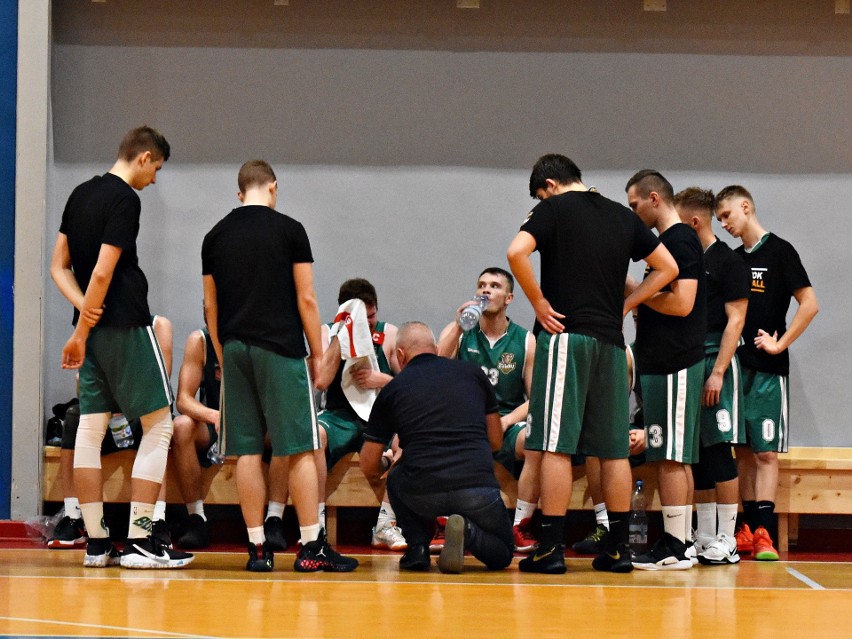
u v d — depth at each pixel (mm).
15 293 8688
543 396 6605
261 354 6492
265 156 9570
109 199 6617
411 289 9594
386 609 5176
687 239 7227
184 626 4664
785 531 8516
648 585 6207
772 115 9625
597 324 6594
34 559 7223
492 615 5051
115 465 8211
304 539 6672
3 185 8820
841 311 9578
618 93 9609
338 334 8242
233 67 9562
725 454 7637
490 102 9617
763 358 8461
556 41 9625
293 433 6516
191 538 8133
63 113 9438
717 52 9633
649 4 9578
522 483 8078
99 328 6617
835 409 9547
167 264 9484
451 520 6410
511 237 9602
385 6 9602
